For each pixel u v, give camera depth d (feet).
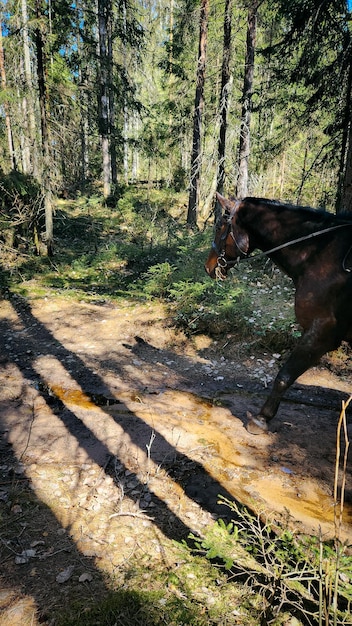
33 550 9.34
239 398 18.03
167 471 12.71
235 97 53.36
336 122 31.24
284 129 37.14
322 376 20.12
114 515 10.60
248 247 13.89
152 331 25.17
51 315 28.50
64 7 39.42
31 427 15.21
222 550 8.42
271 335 22.67
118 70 50.60
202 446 14.24
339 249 11.96
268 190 66.33
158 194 77.56
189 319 24.98
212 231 38.01
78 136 46.47
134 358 22.17
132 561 9.14
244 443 14.56
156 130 77.97
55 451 13.67
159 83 100.53
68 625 7.45
